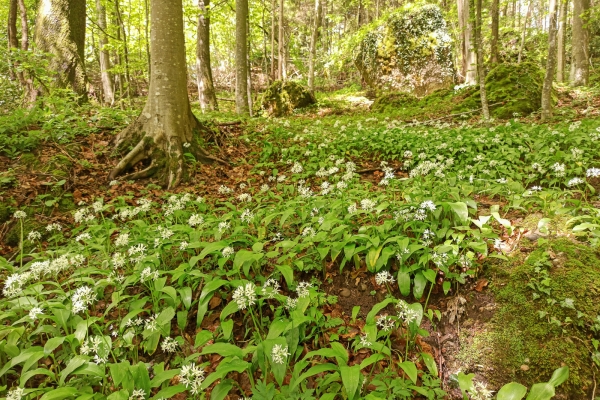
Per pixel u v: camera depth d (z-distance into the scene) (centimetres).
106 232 448
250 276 378
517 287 322
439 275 355
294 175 671
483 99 953
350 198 487
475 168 580
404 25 1753
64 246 478
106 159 712
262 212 488
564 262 326
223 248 388
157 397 238
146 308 356
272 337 278
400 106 1533
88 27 1856
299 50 3209
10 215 534
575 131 643
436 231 384
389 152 773
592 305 290
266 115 1708
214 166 764
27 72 863
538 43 2431
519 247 362
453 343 314
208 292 322
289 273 339
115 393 235
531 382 272
